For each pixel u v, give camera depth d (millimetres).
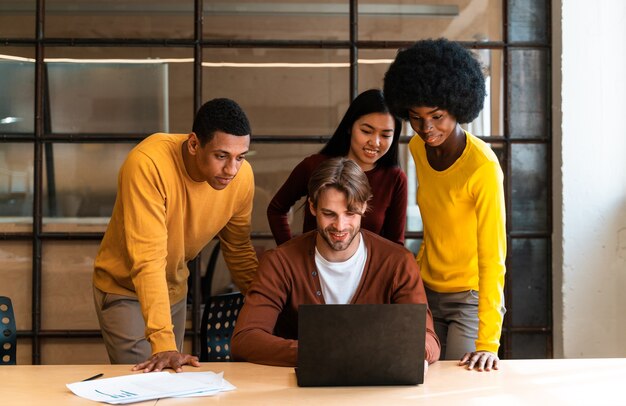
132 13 3623
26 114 3611
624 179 3566
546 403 1819
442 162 2551
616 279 3580
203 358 2795
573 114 3568
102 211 3625
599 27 3561
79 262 3625
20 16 3602
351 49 3652
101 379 2006
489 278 2385
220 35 3637
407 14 3658
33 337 3604
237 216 2795
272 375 2092
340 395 1893
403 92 2395
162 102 3629
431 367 2193
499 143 3682
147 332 2344
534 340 3695
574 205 3582
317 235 2398
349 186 2236
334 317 1961
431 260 2691
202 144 2393
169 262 2686
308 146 3656
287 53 3648
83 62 3621
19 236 3600
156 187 2477
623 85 3564
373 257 2395
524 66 3680
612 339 3590
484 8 3670
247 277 2904
